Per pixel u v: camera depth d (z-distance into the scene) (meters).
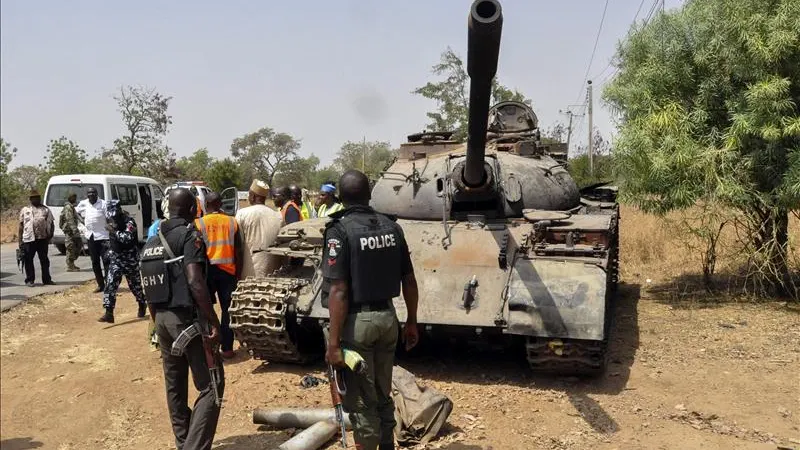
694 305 9.69
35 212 13.27
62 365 7.69
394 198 8.23
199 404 4.82
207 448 4.79
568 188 8.60
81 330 9.44
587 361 6.12
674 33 9.78
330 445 5.21
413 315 4.84
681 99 9.77
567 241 6.71
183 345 4.74
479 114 5.95
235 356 7.93
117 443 5.56
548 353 6.14
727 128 9.29
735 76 9.34
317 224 7.89
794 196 8.73
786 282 10.12
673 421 5.50
